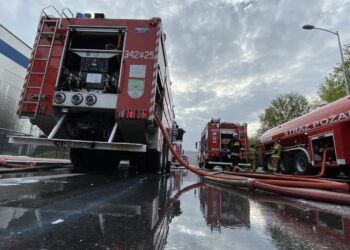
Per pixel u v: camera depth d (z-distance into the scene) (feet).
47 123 19.56
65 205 9.16
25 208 8.42
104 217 7.86
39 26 20.21
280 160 36.40
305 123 29.50
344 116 23.06
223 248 5.73
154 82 18.85
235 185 16.53
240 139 54.80
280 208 10.18
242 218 8.49
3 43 35.81
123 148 18.07
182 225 7.48
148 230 6.83
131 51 19.45
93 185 14.56
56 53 19.58
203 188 16.70
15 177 15.94
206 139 57.88
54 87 18.86
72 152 24.41
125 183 16.53
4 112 36.47
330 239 6.38
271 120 124.98
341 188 13.58
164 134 24.75
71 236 6.06
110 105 18.58
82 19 20.25
